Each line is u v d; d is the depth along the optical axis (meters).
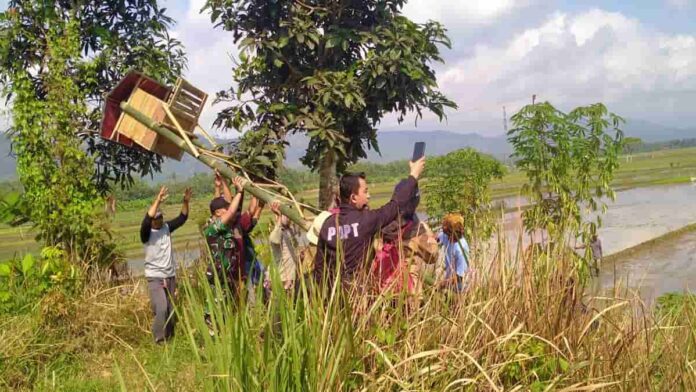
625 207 39.34
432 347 3.79
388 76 7.98
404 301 3.92
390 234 4.50
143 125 6.43
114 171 10.59
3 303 7.59
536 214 7.34
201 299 5.68
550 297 4.20
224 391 3.20
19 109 9.00
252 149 7.93
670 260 20.06
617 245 23.92
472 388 3.61
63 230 9.01
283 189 6.18
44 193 9.06
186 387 3.92
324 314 3.57
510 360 3.71
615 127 8.04
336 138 8.10
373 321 3.81
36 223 9.27
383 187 56.69
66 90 9.20
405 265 4.04
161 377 4.64
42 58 9.52
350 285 4.09
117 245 9.99
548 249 4.46
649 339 4.32
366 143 9.29
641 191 51.75
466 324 3.90
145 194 34.19
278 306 3.57
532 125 7.98
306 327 3.33
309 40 8.28
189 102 6.57
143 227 7.07
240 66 8.49
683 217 32.53
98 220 9.33
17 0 9.32
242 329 3.29
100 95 9.98
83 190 9.40
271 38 8.38
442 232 5.16
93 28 9.84
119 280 8.98
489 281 4.24
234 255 6.27
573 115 8.04
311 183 36.16
